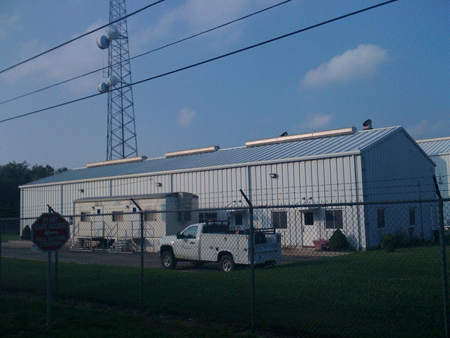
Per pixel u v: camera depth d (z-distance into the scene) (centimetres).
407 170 2856
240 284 1174
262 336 722
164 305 941
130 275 1442
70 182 4059
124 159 4566
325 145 2725
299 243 2481
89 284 1268
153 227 2606
